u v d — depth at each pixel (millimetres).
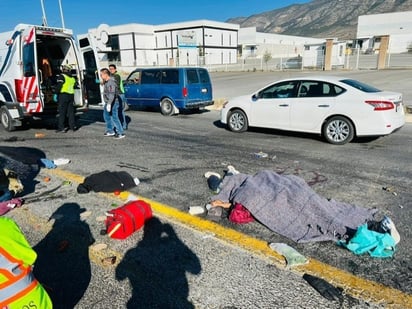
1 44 8609
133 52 60688
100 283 2803
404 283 2721
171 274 2887
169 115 12352
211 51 61375
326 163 6023
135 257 3139
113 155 6738
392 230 3289
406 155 6449
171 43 61719
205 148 7270
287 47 74750
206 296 2615
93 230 3656
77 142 8023
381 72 26109
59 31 8898
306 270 2895
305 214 3617
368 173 5430
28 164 6102
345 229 3396
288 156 6531
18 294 1983
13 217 4012
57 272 2961
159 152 6953
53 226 3768
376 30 59312
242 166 5898
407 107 11055
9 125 9250
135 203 3758
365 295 2588
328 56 31938
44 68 9523
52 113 9328
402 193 4566
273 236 3447
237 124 9000
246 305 2512
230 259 3072
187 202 4312
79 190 4707
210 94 12906
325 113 7445
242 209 3801
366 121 7012
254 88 20312
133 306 2537
